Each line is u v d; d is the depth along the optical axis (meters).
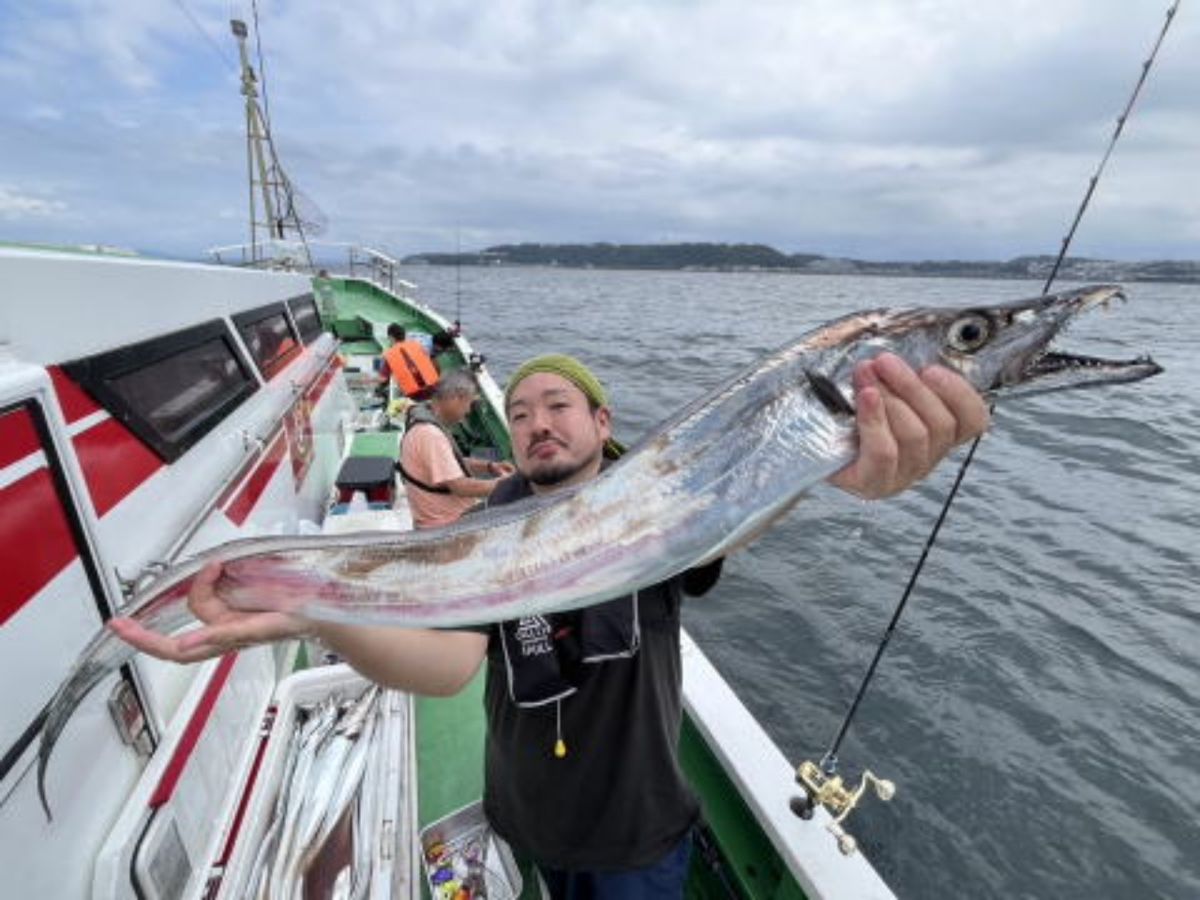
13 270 1.52
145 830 1.62
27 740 1.32
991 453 11.34
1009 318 1.49
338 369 7.04
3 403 1.29
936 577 6.95
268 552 1.60
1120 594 6.74
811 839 2.14
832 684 5.43
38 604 1.39
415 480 4.37
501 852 2.31
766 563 7.13
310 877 2.13
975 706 5.23
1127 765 4.73
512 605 1.53
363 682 2.89
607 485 1.56
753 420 1.54
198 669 2.12
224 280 3.40
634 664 1.83
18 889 1.25
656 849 1.90
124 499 1.88
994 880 3.97
